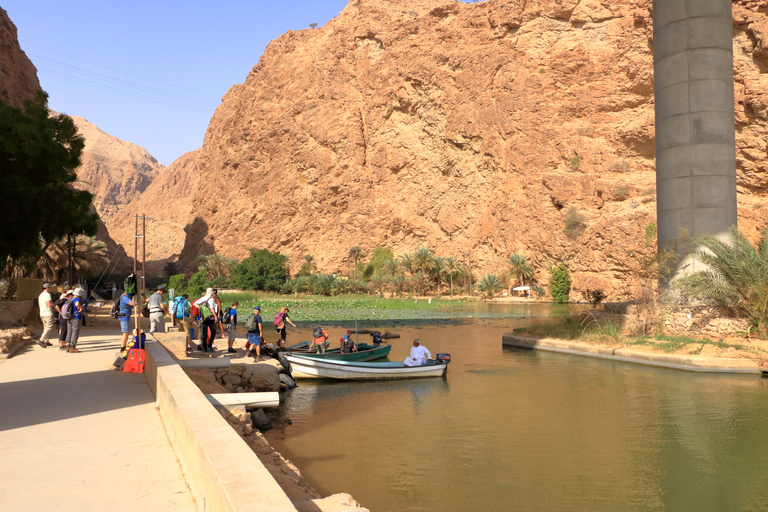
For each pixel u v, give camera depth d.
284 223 125.00
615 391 15.64
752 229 68.00
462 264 97.50
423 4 126.75
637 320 24.20
